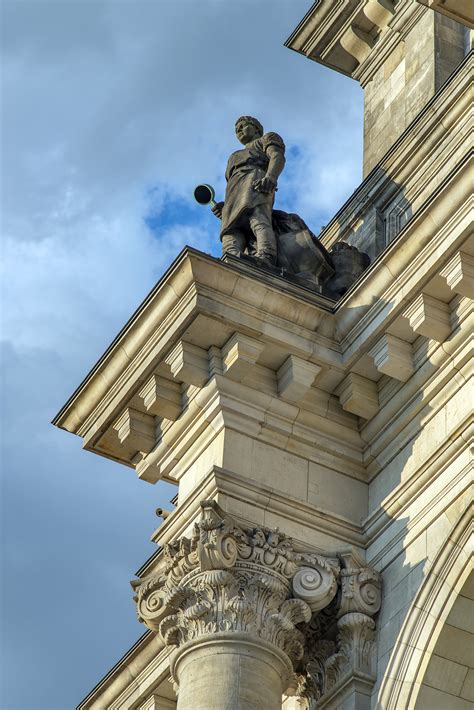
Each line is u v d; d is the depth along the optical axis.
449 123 38.47
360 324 34.06
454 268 31.94
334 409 34.72
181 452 35.06
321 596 32.47
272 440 34.19
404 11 44.53
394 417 34.16
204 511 32.22
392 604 32.53
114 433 36.44
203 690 30.94
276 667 31.62
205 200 38.66
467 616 31.42
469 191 31.59
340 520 33.78
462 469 31.95
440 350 32.97
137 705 40.69
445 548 31.69
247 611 31.66
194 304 33.31
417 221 32.53
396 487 33.50
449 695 31.34
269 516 33.25
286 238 37.31
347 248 37.84
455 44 43.09
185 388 34.78
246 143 39.19
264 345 33.97
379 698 31.64
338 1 46.28
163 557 34.50
